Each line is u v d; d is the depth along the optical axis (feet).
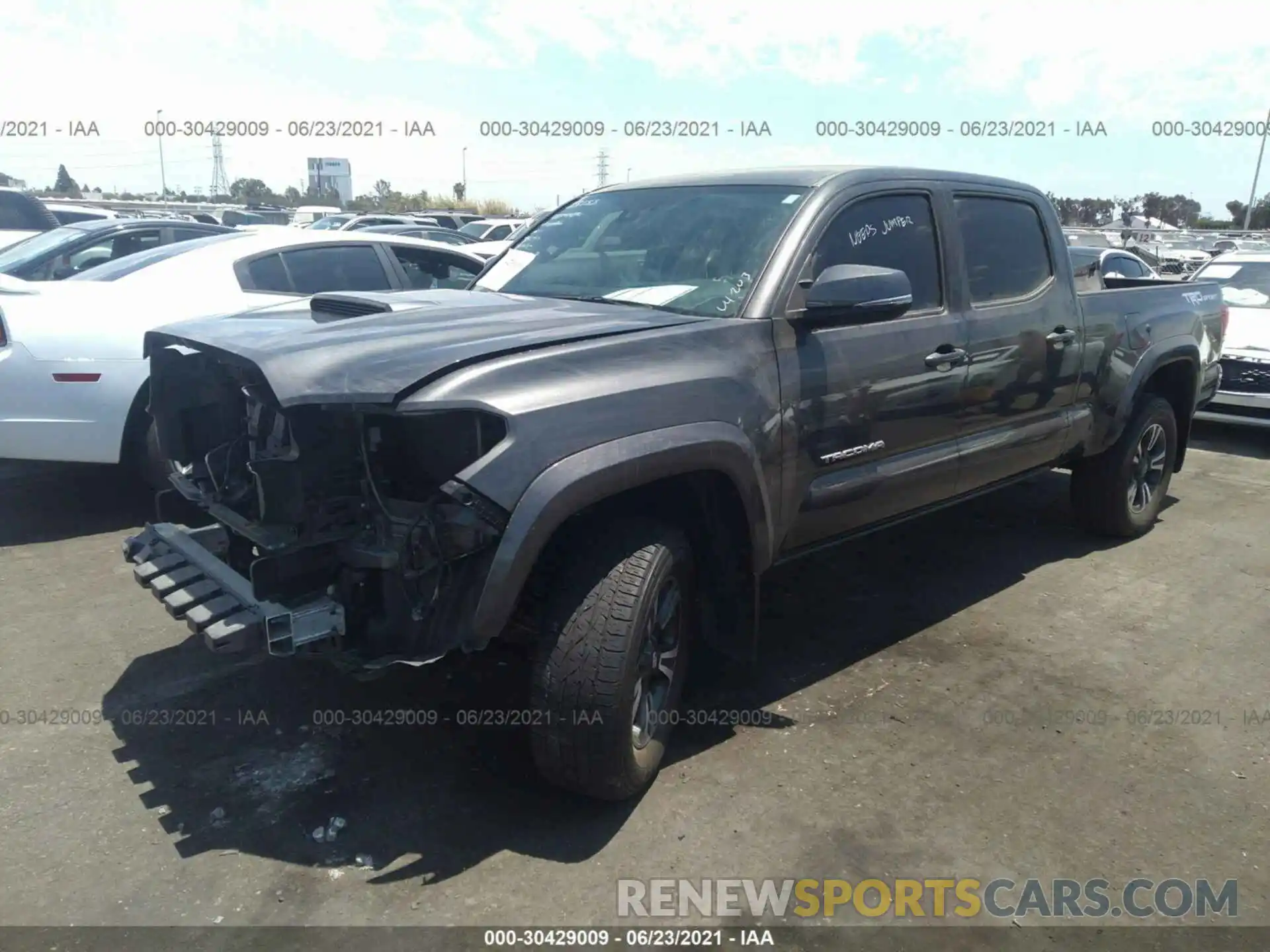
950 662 13.24
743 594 10.97
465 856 9.11
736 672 12.81
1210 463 25.68
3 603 14.44
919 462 12.87
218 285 18.63
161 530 10.94
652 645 9.84
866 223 12.37
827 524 11.89
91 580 15.35
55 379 16.17
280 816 9.64
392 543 8.70
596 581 9.11
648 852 9.22
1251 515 20.61
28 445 16.26
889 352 12.11
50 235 25.27
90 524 17.97
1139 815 9.97
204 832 9.37
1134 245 79.10
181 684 12.21
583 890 8.70
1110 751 11.14
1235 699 12.41
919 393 12.59
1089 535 18.67
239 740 10.96
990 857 9.28
